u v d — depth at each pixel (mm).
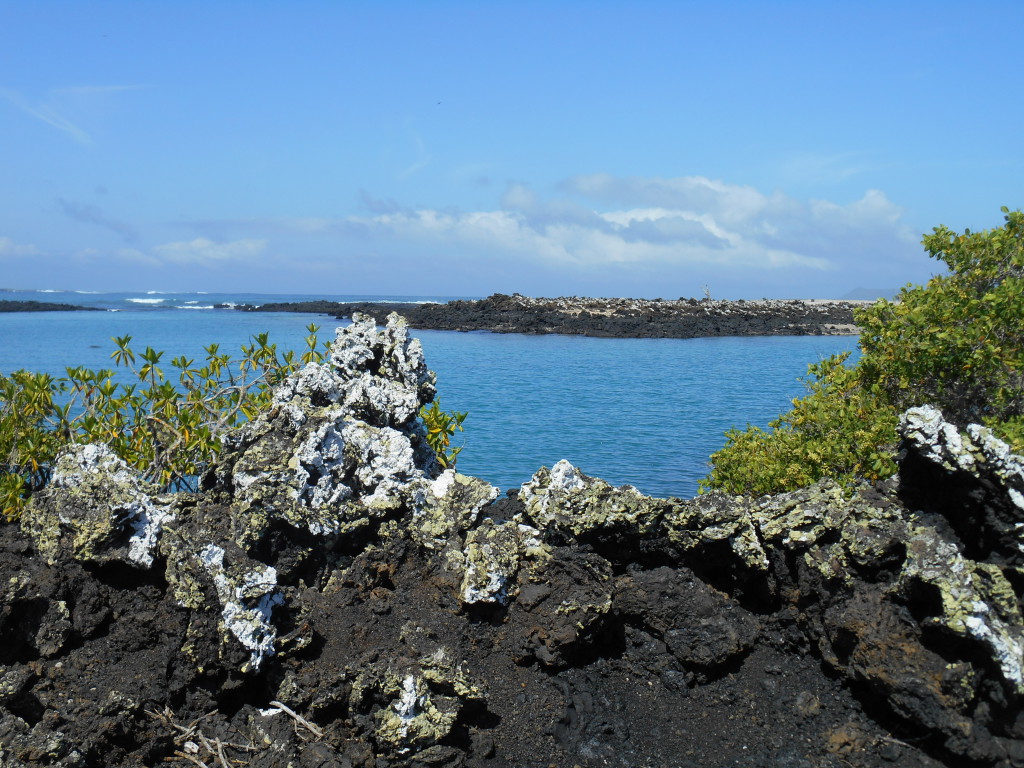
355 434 6371
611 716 5582
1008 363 8180
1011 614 4949
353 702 5211
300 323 78625
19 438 7320
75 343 52000
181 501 6008
